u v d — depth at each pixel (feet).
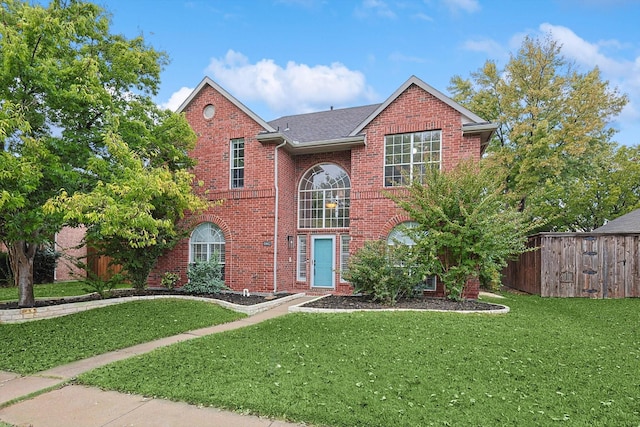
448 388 14.82
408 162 41.81
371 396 13.93
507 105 62.95
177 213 40.83
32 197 26.50
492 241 32.94
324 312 30.48
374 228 42.24
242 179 46.47
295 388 14.65
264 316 31.30
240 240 45.37
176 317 29.17
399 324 25.31
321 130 50.70
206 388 14.75
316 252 48.65
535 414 12.62
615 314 31.30
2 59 25.32
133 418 12.64
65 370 17.74
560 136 59.06
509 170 59.47
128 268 40.52
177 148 42.11
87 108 28.76
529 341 21.52
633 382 15.58
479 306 32.32
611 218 77.51
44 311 29.32
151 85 40.19
